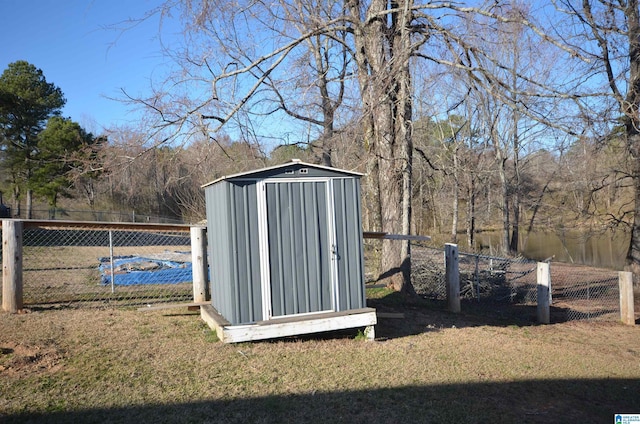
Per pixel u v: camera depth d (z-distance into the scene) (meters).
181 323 7.23
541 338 8.21
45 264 12.66
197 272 8.05
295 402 4.80
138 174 11.07
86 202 29.67
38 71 31.47
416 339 7.31
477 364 6.37
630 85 12.05
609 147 14.95
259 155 13.76
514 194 28.41
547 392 5.65
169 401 4.66
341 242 6.83
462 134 25.81
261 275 6.39
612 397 5.69
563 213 22.97
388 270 10.41
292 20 10.93
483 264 13.96
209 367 5.55
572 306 12.08
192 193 20.05
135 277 10.10
